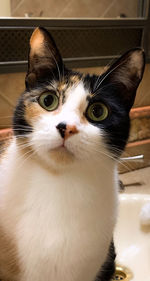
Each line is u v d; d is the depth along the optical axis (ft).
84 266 1.15
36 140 1.04
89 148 1.03
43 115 1.06
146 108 2.19
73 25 1.83
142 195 1.77
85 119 1.06
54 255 1.11
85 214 1.10
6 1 1.65
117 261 1.62
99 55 1.97
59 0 1.77
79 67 1.91
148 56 2.15
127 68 1.12
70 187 1.08
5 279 1.21
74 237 1.10
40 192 1.09
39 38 1.09
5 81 1.77
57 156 1.02
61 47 1.84
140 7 2.01
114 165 1.16
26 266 1.14
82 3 1.84
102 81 1.11
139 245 1.67
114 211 1.19
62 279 1.15
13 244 1.13
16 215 1.12
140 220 1.70
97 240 1.13
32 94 1.10
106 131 1.07
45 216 1.09
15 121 1.12
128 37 2.04
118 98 1.13
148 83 2.25
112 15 1.95
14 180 1.13
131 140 2.16
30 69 1.11
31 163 1.10
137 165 2.18
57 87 1.09
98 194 1.11
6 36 1.68
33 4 1.72
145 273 1.56
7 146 1.25
